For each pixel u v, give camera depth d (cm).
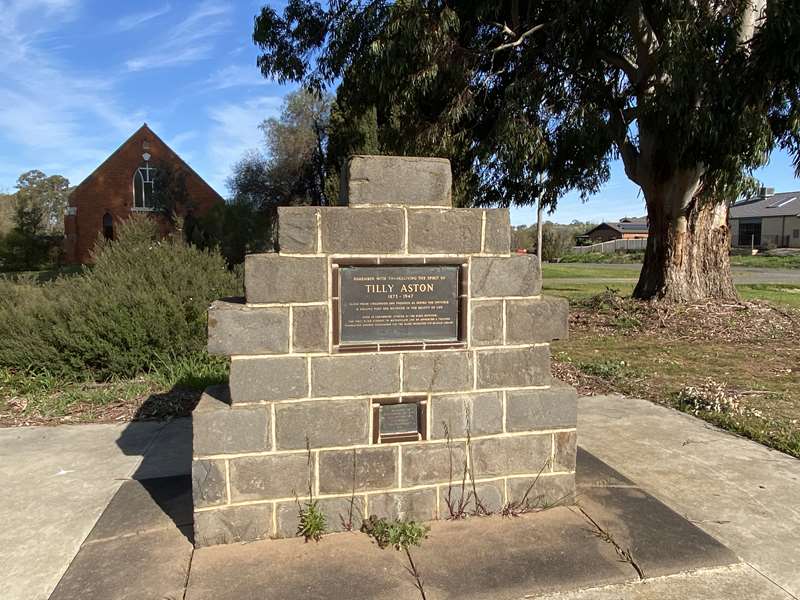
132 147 3466
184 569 260
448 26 900
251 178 3109
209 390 307
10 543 288
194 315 663
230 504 280
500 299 302
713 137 815
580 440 442
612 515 311
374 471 294
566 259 4812
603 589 250
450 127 1040
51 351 586
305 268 278
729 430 466
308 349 281
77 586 247
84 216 3447
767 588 252
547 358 311
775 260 3900
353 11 1059
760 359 752
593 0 873
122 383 590
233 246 2100
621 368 694
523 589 247
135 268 701
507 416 308
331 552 273
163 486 350
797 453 411
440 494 304
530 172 1055
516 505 313
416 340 295
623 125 1056
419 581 251
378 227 284
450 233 293
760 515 321
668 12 866
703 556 272
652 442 438
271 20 1138
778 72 780
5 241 3594
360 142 1656
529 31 971
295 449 284
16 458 400
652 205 1114
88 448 420
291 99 3177
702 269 1110
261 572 257
